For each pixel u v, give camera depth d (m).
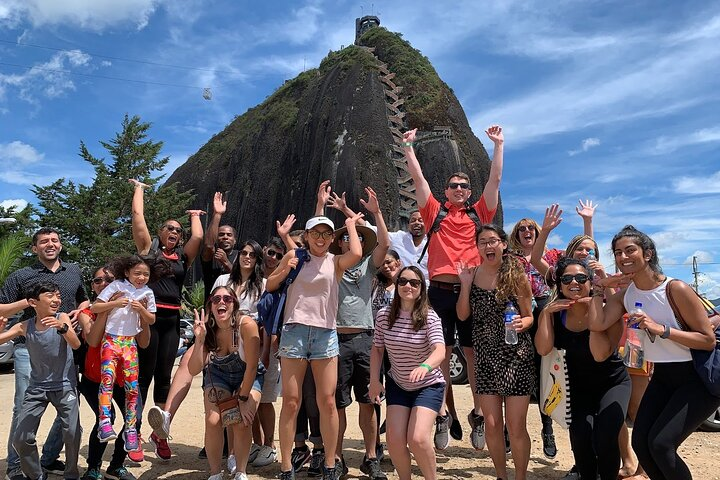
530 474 5.28
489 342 4.77
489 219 6.29
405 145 6.40
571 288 4.50
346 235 5.43
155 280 5.97
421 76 71.50
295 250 4.89
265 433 5.73
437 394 4.47
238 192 77.00
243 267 5.79
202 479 5.24
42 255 5.55
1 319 4.76
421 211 6.23
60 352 4.88
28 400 4.79
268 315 4.89
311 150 67.50
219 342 5.00
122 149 39.66
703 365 3.87
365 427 5.29
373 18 96.38
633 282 4.24
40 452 6.16
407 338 4.53
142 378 5.83
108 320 5.16
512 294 4.67
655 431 3.92
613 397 4.43
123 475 5.13
